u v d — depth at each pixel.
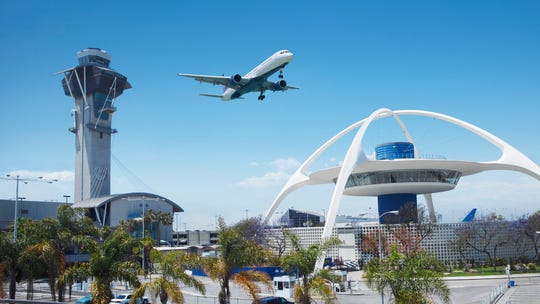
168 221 138.38
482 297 45.50
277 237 91.75
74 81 175.38
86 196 168.25
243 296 53.00
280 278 51.09
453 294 48.69
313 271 29.28
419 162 79.06
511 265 76.50
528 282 57.78
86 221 40.25
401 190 87.06
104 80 172.00
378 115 87.88
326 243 30.44
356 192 90.06
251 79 53.62
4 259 34.16
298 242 30.88
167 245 135.00
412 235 76.81
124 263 29.36
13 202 125.31
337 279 29.70
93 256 29.17
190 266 29.64
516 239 80.81
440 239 78.81
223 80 55.50
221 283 29.61
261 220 96.94
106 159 173.75
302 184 103.00
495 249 75.75
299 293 29.08
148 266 75.19
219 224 30.89
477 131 91.94
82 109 174.50
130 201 152.12
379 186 83.62
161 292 28.20
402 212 81.38
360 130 81.06
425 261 24.44
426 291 23.95
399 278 23.98
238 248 29.11
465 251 79.56
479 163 83.62
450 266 75.56
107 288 28.70
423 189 87.19
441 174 84.69
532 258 83.62
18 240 35.19
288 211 168.75
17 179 57.69
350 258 85.81
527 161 84.50
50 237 36.16
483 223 79.94
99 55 179.75
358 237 82.12
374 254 76.06
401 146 87.19
